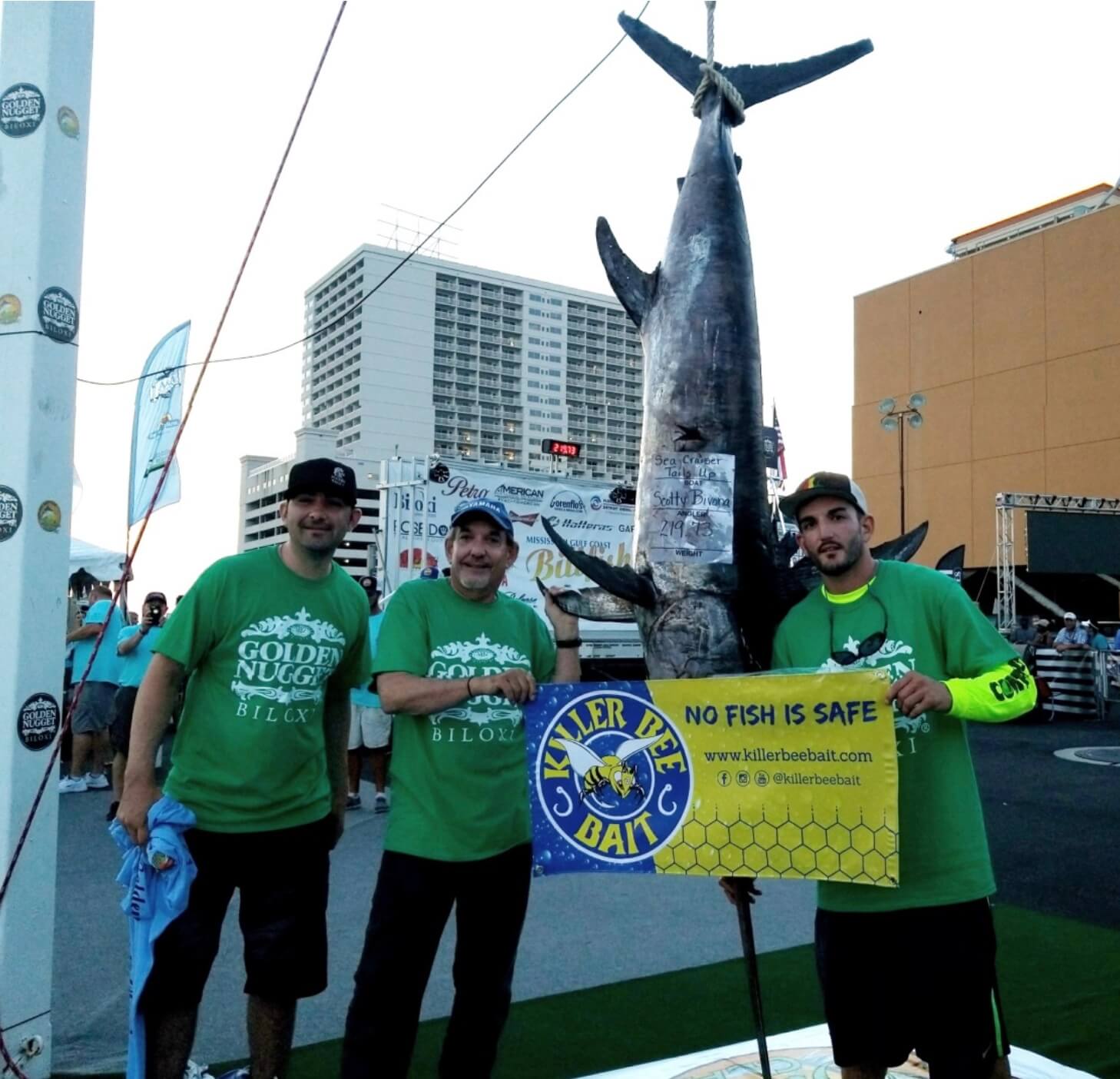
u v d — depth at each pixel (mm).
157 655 2400
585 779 2221
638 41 2832
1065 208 43281
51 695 2820
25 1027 2705
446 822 2412
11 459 2762
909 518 35250
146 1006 2326
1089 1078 2770
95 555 9508
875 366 36906
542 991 3516
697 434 2439
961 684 1988
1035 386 31562
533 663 2705
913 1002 2068
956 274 34156
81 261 2932
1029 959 3844
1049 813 6891
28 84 2822
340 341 119438
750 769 2098
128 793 2350
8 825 2688
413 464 9109
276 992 2494
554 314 123125
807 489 2215
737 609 2338
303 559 2547
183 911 2320
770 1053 2941
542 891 4855
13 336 2787
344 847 5648
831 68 2746
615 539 10555
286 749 2490
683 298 2514
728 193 2582
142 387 3963
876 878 1988
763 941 4098
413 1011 2373
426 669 2506
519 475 9797
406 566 9000
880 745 2008
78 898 4504
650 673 2365
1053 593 31297
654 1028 3186
